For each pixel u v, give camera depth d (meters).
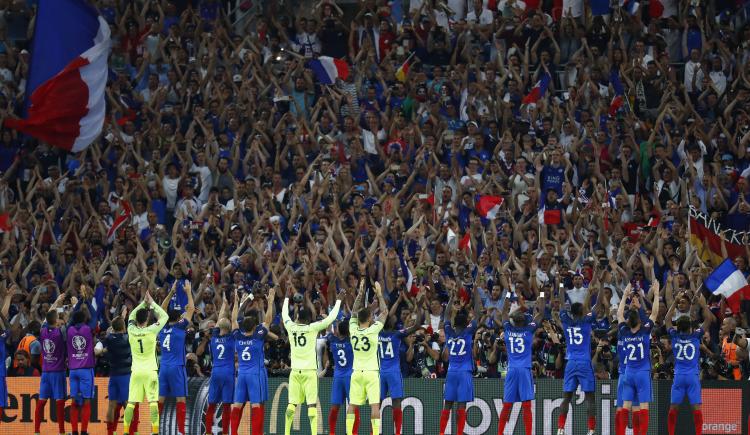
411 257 84.88
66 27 102.31
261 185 95.00
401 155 96.06
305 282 80.31
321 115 103.19
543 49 105.31
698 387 68.19
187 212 93.50
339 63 102.50
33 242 88.50
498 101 99.00
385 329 69.31
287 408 68.62
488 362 74.56
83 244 90.56
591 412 68.62
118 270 85.69
